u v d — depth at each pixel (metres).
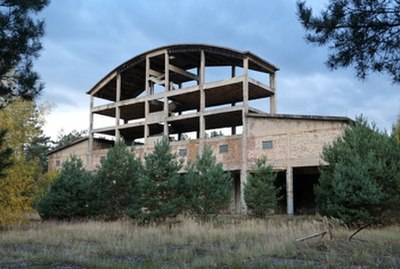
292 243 14.75
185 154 42.50
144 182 24.81
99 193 29.23
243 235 18.91
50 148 70.75
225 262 11.86
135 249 14.66
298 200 43.97
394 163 21.58
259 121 37.97
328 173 23.78
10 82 13.12
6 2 12.26
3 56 12.20
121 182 29.42
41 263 12.10
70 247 15.80
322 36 8.66
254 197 29.22
